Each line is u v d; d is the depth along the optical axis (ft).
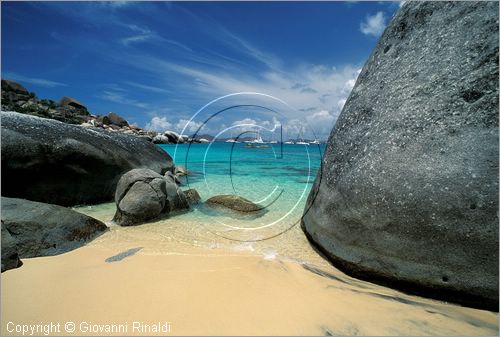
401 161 8.45
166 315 6.19
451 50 8.73
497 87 7.78
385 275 8.11
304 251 10.87
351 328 5.99
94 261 9.45
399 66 9.86
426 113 8.55
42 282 7.73
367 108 10.30
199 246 11.41
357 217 8.93
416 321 6.38
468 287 7.08
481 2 8.66
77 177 18.30
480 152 7.48
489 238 6.95
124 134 25.70
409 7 10.39
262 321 6.07
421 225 7.69
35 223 10.78
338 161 10.59
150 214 14.70
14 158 15.90
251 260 9.57
